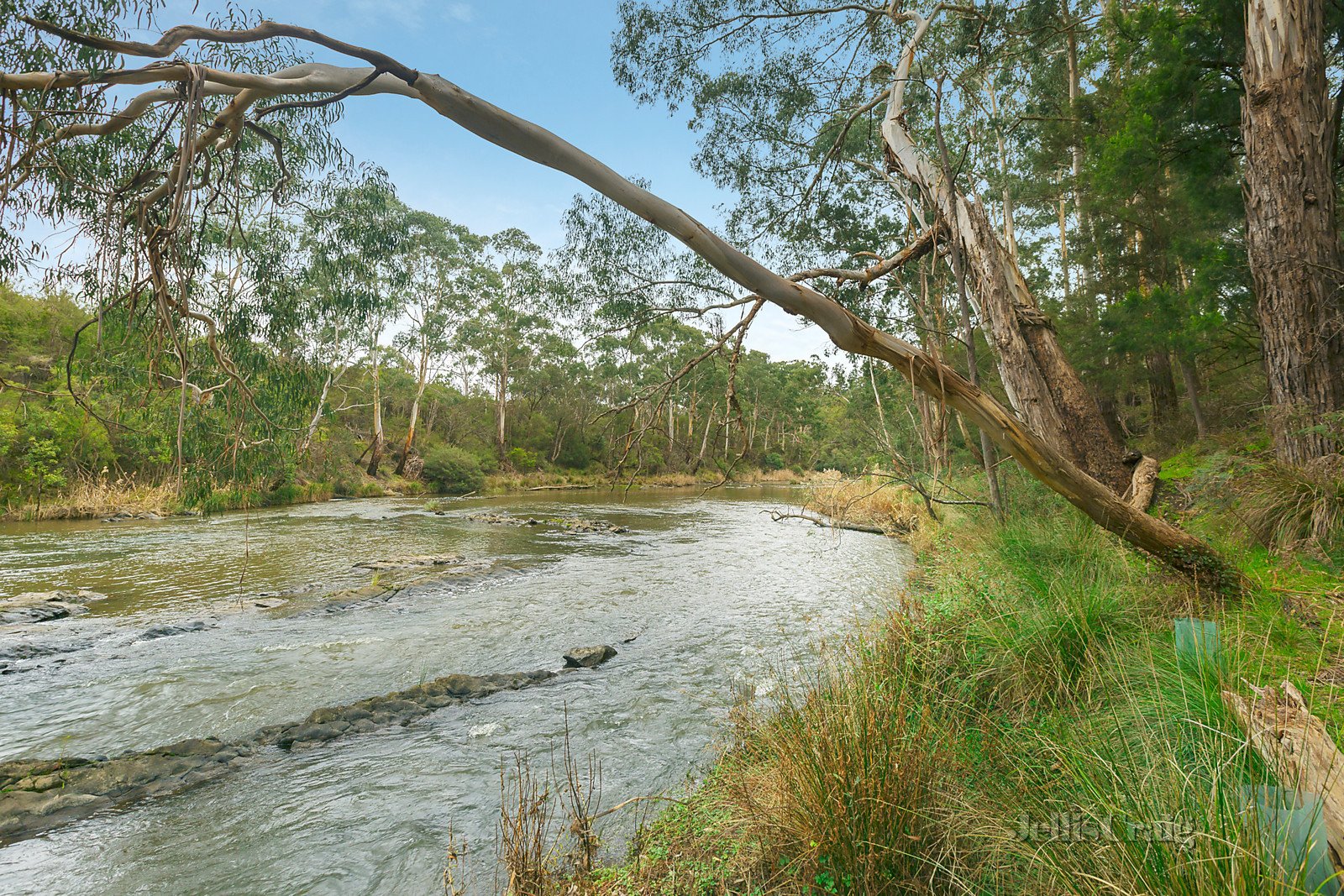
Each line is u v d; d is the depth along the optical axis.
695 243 2.97
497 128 2.55
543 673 6.54
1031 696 3.37
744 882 2.81
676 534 18.33
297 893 3.38
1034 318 7.18
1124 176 8.06
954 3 9.76
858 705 2.99
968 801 2.58
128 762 4.71
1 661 7.04
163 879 3.54
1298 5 5.75
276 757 4.93
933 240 7.30
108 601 9.70
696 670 6.58
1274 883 1.48
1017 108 14.12
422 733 5.29
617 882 2.99
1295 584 3.94
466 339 38.12
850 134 11.41
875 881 2.52
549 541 16.67
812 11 9.77
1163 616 3.80
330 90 2.42
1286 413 5.34
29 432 19.38
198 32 2.12
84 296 4.77
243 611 9.15
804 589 10.38
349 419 38.53
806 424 48.81
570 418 47.31
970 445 9.60
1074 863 1.91
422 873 3.48
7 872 3.61
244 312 7.52
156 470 22.58
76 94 2.62
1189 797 1.86
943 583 5.26
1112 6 10.82
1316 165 5.65
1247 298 7.97
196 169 3.27
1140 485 6.32
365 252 10.75
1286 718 2.13
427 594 10.38
